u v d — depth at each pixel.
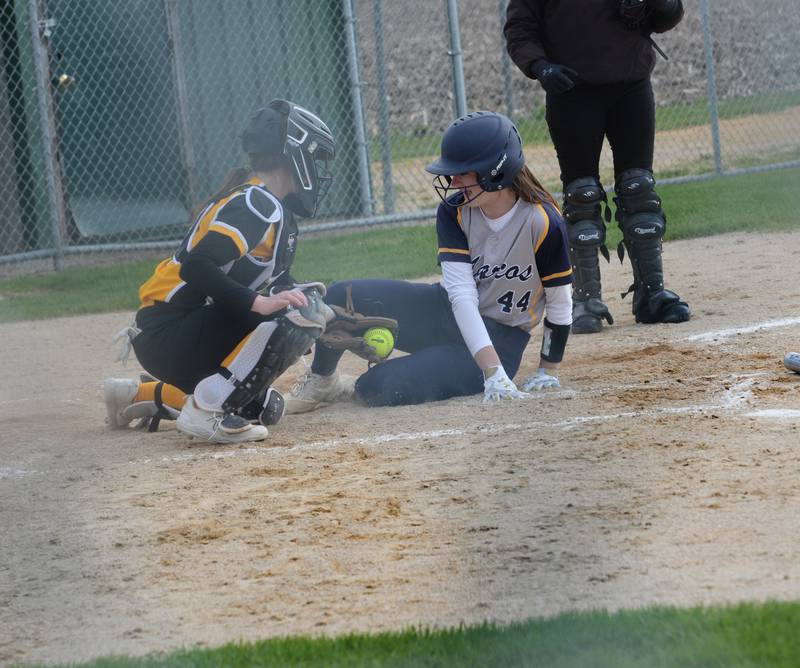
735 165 43.28
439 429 14.41
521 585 9.27
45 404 18.78
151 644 8.79
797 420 13.18
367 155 39.03
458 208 15.57
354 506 11.66
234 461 13.83
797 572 8.91
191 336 14.59
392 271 29.22
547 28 20.30
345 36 38.84
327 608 9.23
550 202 15.62
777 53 61.19
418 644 8.00
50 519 12.02
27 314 28.31
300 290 14.54
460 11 72.31
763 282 23.55
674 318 20.50
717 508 10.52
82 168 37.44
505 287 15.85
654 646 7.54
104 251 35.16
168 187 37.28
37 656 8.72
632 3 19.73
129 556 10.77
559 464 12.38
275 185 14.61
